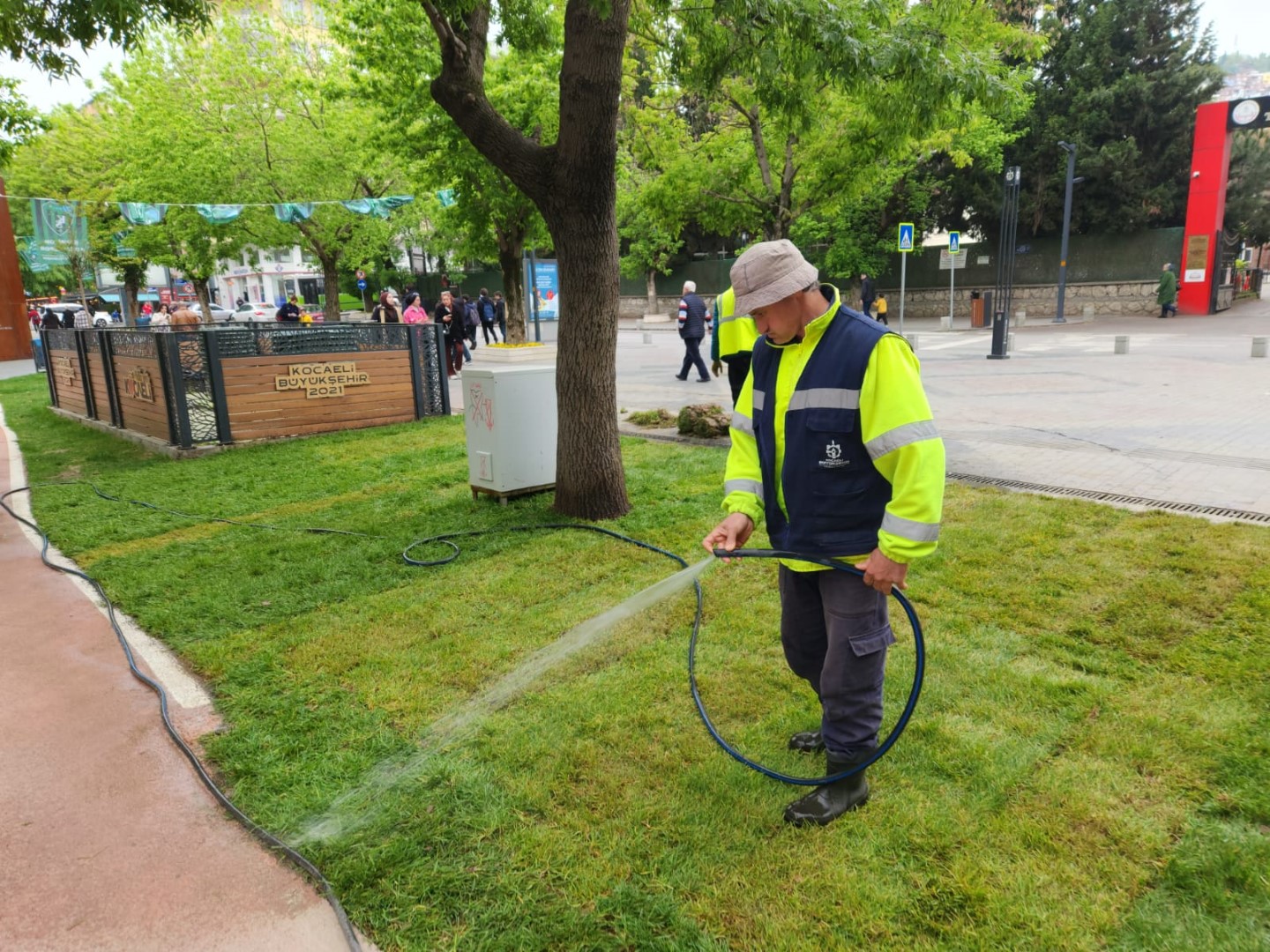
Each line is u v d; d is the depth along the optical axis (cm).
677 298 3891
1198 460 653
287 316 1802
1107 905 204
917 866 220
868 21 683
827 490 223
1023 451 713
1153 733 275
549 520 566
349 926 208
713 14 595
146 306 4034
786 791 255
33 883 231
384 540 537
